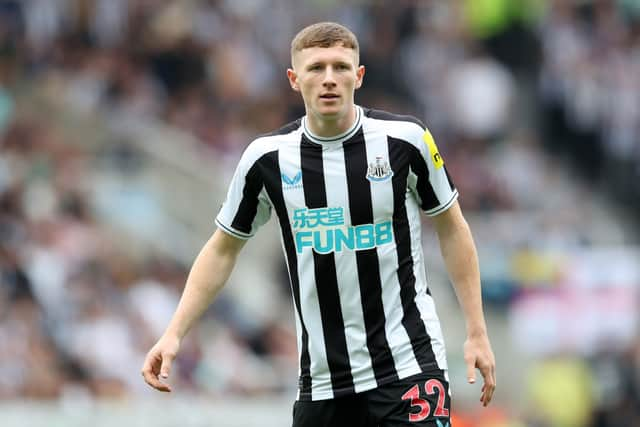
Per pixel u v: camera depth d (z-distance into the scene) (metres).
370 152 17.94
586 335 51.78
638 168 61.19
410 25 60.69
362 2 60.47
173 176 51.50
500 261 52.09
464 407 44.53
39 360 37.66
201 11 57.38
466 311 18.22
